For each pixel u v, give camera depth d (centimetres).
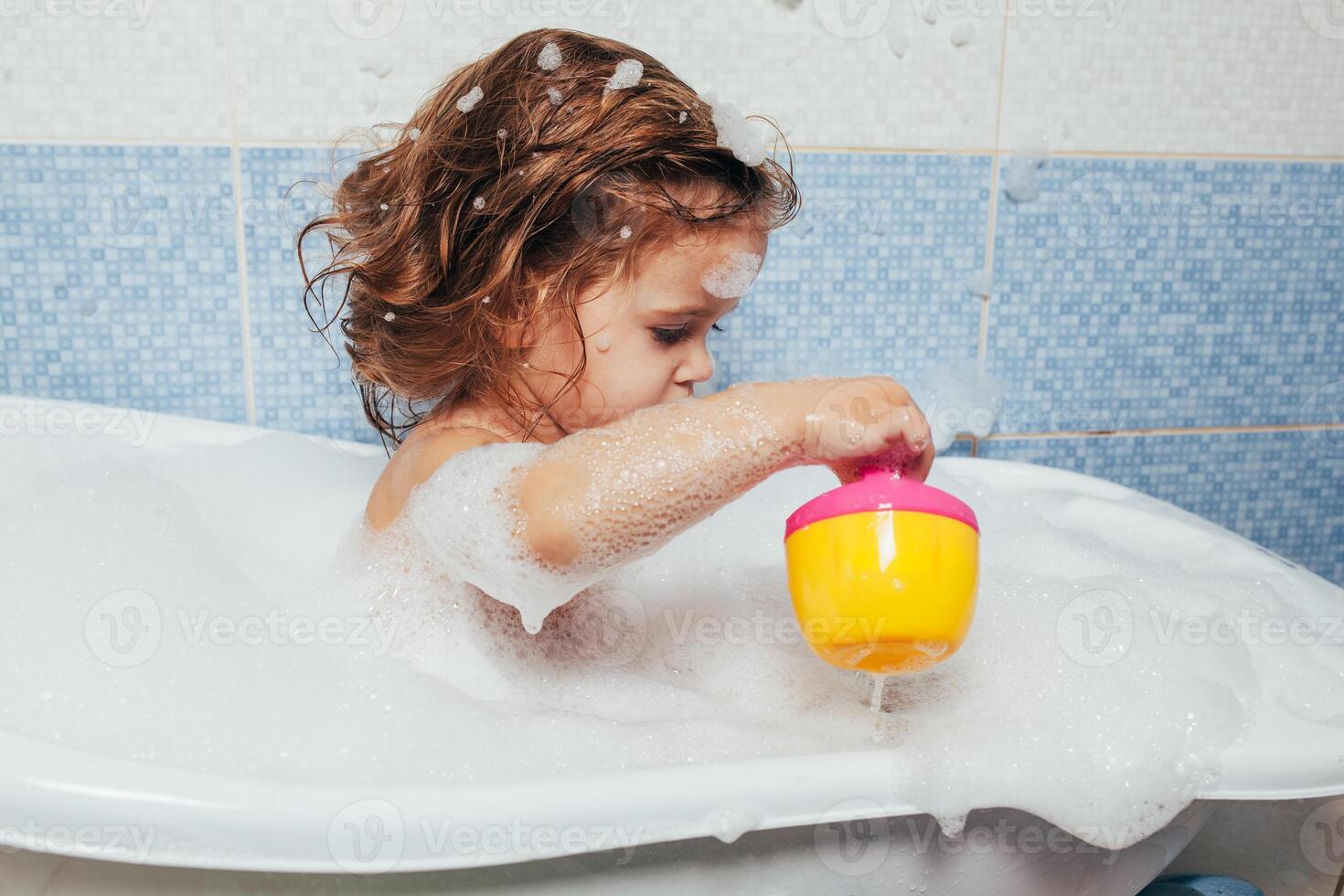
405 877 59
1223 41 121
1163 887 87
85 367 112
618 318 86
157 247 110
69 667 70
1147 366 129
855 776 60
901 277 121
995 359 125
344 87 108
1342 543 139
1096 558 95
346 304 107
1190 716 66
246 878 59
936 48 116
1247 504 136
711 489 69
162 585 81
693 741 68
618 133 84
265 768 64
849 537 63
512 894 61
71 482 92
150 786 55
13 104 105
